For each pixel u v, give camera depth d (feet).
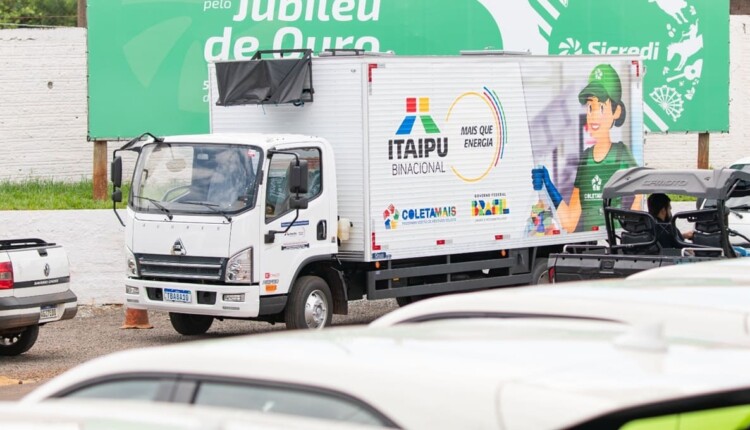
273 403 20.52
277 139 104.94
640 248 98.94
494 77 119.75
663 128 180.34
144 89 155.43
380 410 19.07
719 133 188.14
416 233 113.91
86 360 97.71
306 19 159.74
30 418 19.56
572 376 18.71
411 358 20.26
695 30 180.55
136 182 108.06
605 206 102.83
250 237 102.32
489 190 119.65
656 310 29.81
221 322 123.75
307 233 106.63
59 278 95.04
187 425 17.43
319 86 112.27
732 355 20.99
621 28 175.32
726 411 19.04
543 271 126.00
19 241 95.61
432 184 114.93
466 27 164.45
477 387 18.52
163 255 105.60
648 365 19.53
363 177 110.01
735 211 128.16
